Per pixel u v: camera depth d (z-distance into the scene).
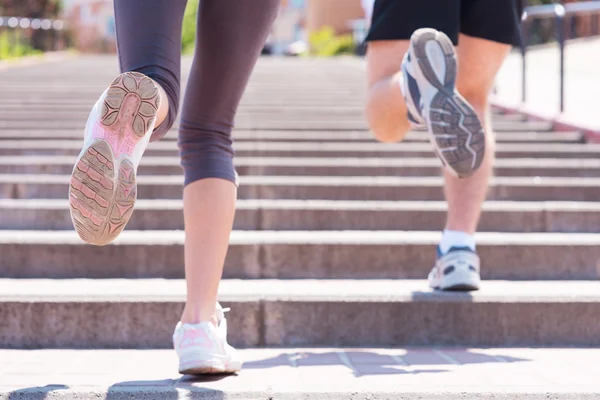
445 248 3.21
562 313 3.11
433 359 2.79
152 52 1.94
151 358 2.82
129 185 1.81
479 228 4.60
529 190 5.25
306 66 15.59
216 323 2.40
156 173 5.70
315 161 5.84
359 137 6.83
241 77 2.27
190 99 2.31
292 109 8.43
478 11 2.99
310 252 3.79
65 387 2.24
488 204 4.76
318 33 31.11
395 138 2.98
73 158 5.88
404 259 3.79
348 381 2.37
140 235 4.03
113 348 3.04
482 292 3.17
